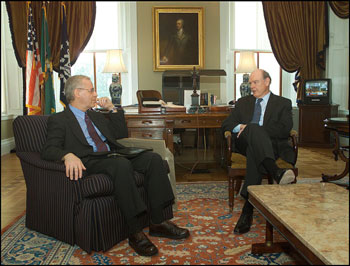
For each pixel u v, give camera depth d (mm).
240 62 4848
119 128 2750
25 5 5402
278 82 6969
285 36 6457
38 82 4668
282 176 2125
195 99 3939
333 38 6477
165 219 2293
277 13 6422
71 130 2283
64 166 1984
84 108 2447
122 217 2111
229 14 6355
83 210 1950
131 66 6281
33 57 4637
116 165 2010
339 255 1187
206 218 2580
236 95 6598
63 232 2102
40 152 2363
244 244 2105
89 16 5988
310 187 2016
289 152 2668
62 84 4891
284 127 2699
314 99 6180
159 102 3809
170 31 6152
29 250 2045
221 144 4582
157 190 2170
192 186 3580
